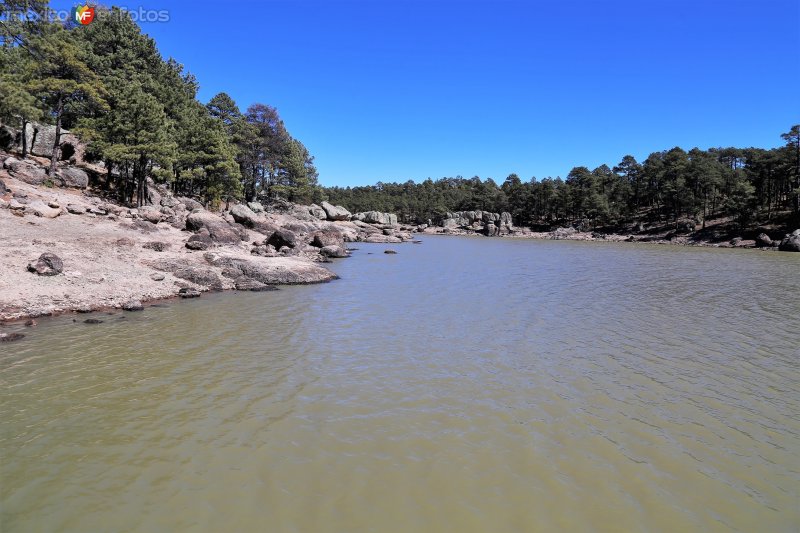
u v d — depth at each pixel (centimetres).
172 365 1353
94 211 3556
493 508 736
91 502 723
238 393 1169
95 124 4625
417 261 4844
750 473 853
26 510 700
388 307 2297
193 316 1969
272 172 9081
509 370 1381
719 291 2947
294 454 883
